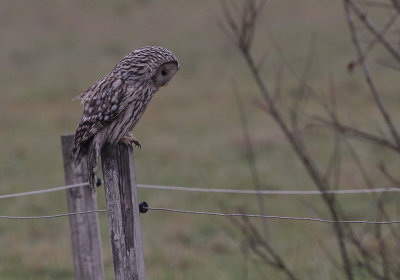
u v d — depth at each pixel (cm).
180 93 3103
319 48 3712
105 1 4912
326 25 4078
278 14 4347
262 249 1199
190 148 2216
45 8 4788
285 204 1599
